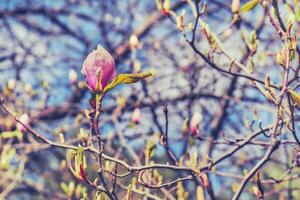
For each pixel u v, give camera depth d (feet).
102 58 6.80
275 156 13.43
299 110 8.48
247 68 9.52
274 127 7.68
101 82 6.78
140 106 14.99
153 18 19.97
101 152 6.99
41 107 17.19
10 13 21.72
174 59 18.30
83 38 22.18
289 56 7.52
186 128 10.19
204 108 18.20
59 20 22.30
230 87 16.46
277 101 7.57
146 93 15.30
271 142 7.73
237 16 9.55
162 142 8.94
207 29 9.05
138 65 12.75
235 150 8.53
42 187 18.95
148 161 9.06
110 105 16.19
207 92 17.48
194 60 16.85
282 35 7.69
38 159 21.18
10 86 13.08
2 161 12.41
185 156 10.37
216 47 9.37
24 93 15.99
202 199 9.40
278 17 8.04
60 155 21.39
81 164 6.89
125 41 20.54
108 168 8.34
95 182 7.02
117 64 19.54
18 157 15.97
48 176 20.51
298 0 8.68
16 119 8.41
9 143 13.48
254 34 9.36
